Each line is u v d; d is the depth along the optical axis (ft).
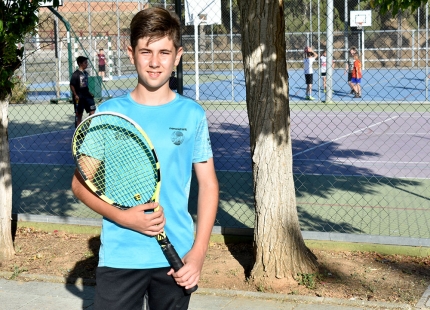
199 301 18.06
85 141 10.03
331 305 17.52
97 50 111.96
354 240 21.12
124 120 9.95
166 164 10.05
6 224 21.83
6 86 21.31
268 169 18.78
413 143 47.83
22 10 21.53
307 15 106.93
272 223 18.85
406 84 90.94
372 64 103.76
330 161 41.52
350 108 69.77
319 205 29.45
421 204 29.27
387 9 15.35
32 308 17.74
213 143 50.14
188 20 69.36
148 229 9.63
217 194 10.44
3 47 20.90
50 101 80.59
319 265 19.86
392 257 20.70
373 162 40.75
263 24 18.43
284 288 18.65
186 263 9.81
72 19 101.55
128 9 101.09
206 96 79.61
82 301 18.28
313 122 60.95
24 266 21.15
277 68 18.65
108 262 10.05
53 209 29.55
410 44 108.47
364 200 30.30
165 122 10.09
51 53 103.71
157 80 9.88
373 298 17.72
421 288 18.33
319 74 72.95
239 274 19.86
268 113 18.75
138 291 10.12
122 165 10.02
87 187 10.21
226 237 22.56
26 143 51.44
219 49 103.50
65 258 21.83
